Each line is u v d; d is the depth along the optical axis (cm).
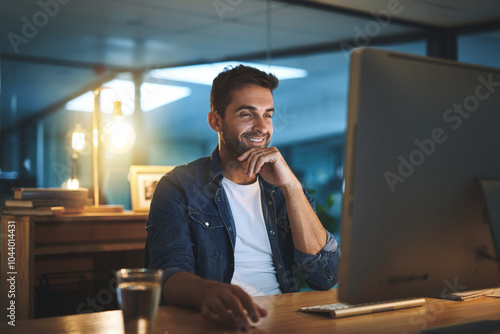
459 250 79
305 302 101
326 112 441
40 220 229
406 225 75
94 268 283
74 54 360
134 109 367
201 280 91
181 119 379
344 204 72
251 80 135
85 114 306
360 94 70
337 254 130
